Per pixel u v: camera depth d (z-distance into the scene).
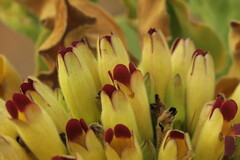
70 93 0.18
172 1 0.23
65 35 0.22
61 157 0.16
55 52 0.22
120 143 0.17
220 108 0.17
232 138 0.16
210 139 0.17
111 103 0.17
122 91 0.17
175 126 0.19
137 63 0.22
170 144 0.16
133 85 0.17
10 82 0.22
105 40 0.18
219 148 0.17
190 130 0.19
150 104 0.18
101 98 0.17
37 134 0.17
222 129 0.17
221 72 0.25
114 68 0.17
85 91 0.18
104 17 0.24
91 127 0.17
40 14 0.24
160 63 0.19
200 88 0.19
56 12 0.23
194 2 0.27
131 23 0.26
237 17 0.26
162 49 0.19
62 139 0.18
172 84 0.19
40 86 0.18
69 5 0.21
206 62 0.18
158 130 0.18
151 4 0.24
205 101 0.19
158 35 0.19
